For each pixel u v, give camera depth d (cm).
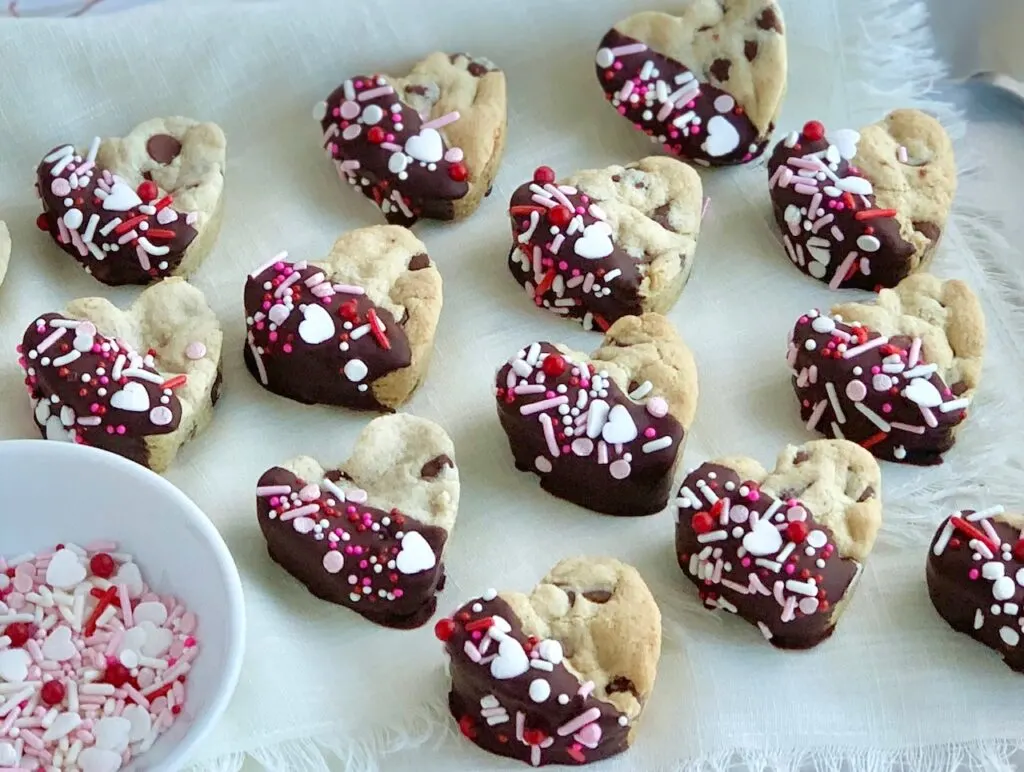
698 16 39
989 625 31
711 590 32
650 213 37
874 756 31
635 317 35
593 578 31
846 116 41
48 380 32
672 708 31
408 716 30
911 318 35
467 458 34
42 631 30
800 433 35
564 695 29
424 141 37
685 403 33
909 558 33
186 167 37
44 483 31
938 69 41
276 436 35
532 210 36
